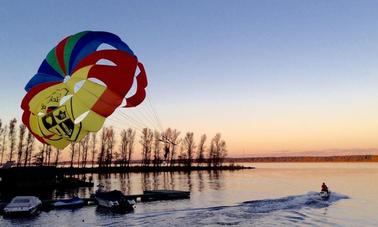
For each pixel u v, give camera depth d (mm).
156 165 143375
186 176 105625
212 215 31578
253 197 45750
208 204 38969
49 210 35625
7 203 35812
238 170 160250
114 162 132000
